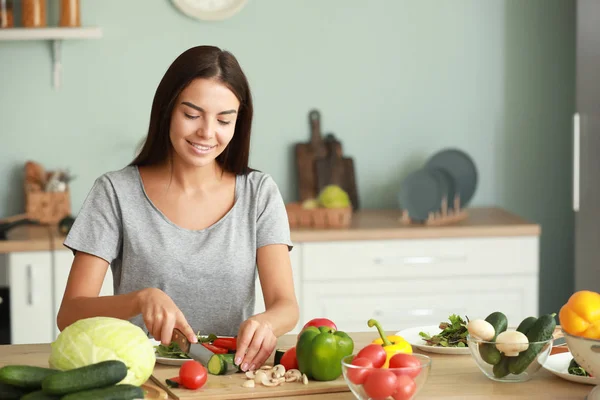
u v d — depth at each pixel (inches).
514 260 147.3
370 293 145.0
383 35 165.8
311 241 143.1
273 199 88.7
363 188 168.4
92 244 84.5
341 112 166.2
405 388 56.5
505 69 169.0
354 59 165.6
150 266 85.4
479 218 155.3
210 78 77.2
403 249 145.3
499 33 168.2
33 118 159.0
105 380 55.1
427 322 146.4
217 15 159.5
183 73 77.5
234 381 65.1
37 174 156.1
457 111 168.9
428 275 146.0
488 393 62.1
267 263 86.7
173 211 86.7
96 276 84.1
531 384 64.5
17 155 159.3
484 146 170.1
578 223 152.5
